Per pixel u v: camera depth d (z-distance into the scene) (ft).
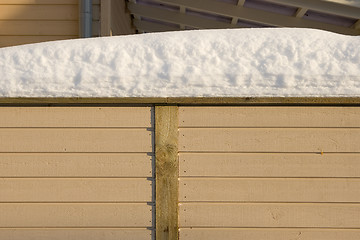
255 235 7.88
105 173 7.97
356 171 7.80
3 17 17.08
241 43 8.33
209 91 7.82
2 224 8.02
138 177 7.98
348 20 21.35
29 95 7.91
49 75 7.99
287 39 8.36
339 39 8.43
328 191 7.83
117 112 7.97
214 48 8.25
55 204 8.00
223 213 7.89
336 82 7.73
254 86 7.79
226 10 22.24
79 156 7.98
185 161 7.93
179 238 7.93
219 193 7.89
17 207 8.02
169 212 7.93
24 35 17.12
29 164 7.99
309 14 21.58
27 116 8.00
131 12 26.11
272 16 22.17
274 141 7.87
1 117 8.00
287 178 7.87
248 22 25.43
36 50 8.45
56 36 17.10
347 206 7.83
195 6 22.41
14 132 7.99
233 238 7.89
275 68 7.86
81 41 8.74
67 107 7.99
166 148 7.93
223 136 7.89
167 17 26.20
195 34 8.73
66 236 8.01
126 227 8.00
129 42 8.53
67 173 7.97
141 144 7.97
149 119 7.97
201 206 7.92
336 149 7.81
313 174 7.84
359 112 7.80
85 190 7.98
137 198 7.97
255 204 7.88
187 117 7.93
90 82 7.93
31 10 17.10
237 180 7.88
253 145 7.87
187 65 8.00
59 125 7.97
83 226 8.00
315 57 7.97
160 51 8.22
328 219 7.84
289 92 7.75
